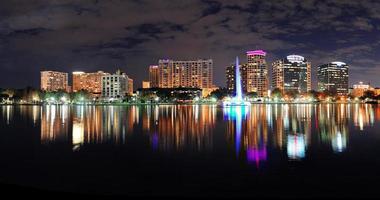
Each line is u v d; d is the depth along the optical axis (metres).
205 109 184.88
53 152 43.72
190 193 27.23
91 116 118.81
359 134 61.16
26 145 49.44
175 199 25.44
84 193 27.39
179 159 38.97
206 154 41.72
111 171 33.88
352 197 26.03
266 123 85.81
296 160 38.03
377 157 39.44
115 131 67.25
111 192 27.59
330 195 26.50
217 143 50.38
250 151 43.59
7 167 35.56
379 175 31.73
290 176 31.61
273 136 58.50
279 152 42.81
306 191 27.45
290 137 57.03
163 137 57.59
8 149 46.09
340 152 42.72
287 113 136.12
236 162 37.19
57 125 81.31
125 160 38.66
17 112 149.88
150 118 106.94
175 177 31.62
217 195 26.72
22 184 29.66
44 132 65.81
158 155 41.31
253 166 35.38
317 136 58.34
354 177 31.16
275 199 25.81
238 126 77.31
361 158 38.94
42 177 31.78
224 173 32.78
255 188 28.28
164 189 28.27
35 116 118.44
